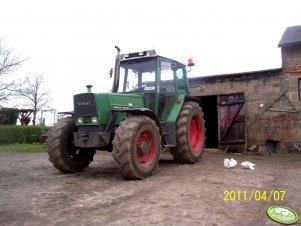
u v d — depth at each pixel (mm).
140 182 5094
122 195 4254
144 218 3293
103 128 5727
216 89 11227
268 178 5301
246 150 10508
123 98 6109
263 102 10375
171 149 7191
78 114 5863
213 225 3090
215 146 12625
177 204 3779
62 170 6164
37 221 3254
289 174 5730
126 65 7035
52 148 6039
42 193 4449
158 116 6707
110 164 7609
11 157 10266
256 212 3477
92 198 4117
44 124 22453
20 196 4301
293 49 9977
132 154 5172
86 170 6578
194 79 11539
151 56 6609
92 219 3287
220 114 11148
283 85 10078
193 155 7242
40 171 6645
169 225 3090
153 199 4016
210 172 5977
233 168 6520
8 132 19328
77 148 6250
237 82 10859
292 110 9914
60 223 3184
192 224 3113
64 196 4250
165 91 6871
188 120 7176
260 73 10453
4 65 18453
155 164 5691
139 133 5340
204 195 4172
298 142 9797
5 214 3494
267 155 9492
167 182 5055
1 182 5371
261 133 10359
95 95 5641
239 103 10789
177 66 7570
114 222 3186
